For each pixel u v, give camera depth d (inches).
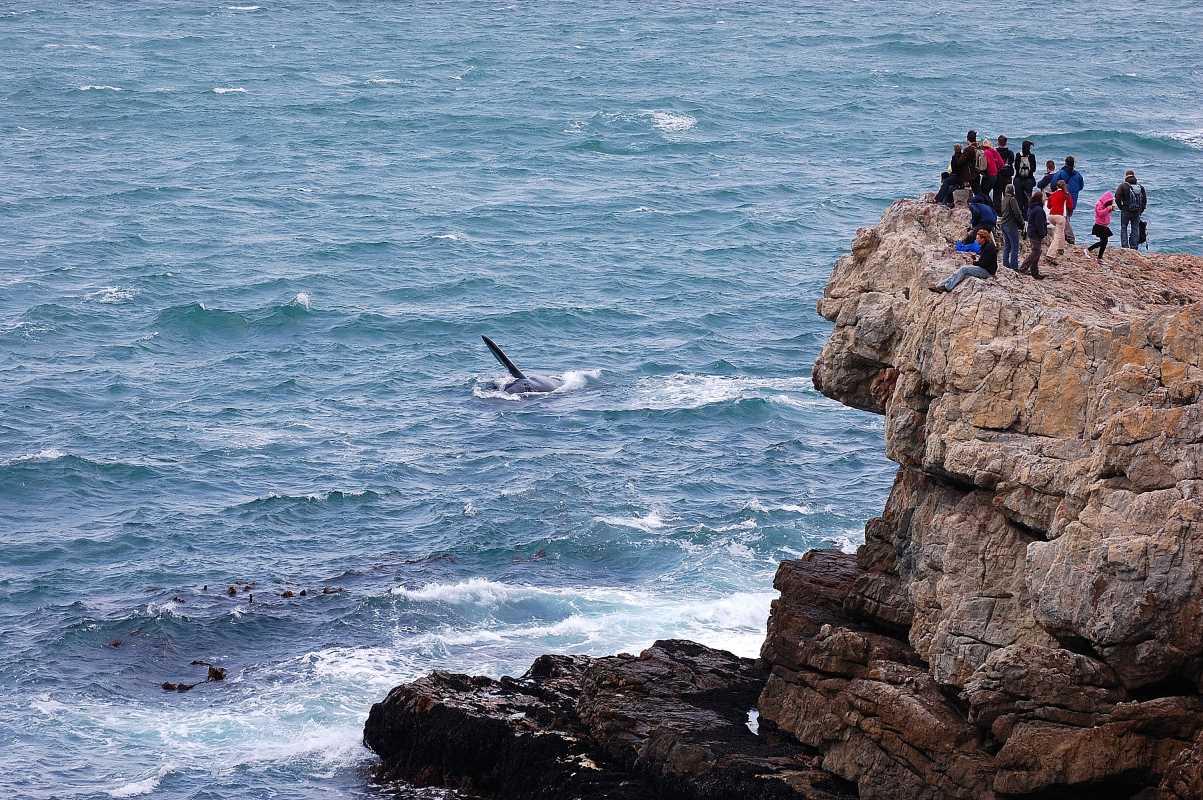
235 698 2128.4
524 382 3553.2
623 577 2527.1
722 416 3331.7
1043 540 1478.8
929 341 1608.0
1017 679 1393.9
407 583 2492.6
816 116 7613.2
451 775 1861.5
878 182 6077.8
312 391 3538.4
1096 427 1421.0
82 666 2219.5
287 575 2544.3
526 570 2551.7
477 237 5108.3
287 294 4365.2
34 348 3833.7
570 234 5162.4
